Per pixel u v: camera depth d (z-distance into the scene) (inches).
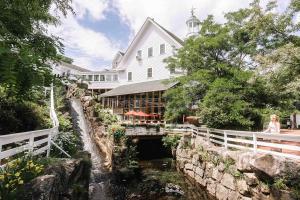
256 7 402.9
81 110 1151.6
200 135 679.1
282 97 552.1
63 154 414.9
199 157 551.8
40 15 176.9
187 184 562.9
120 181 570.3
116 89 1272.1
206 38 611.2
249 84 540.7
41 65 118.3
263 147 446.6
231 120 537.3
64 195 251.8
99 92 1529.3
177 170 691.4
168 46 1117.7
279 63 347.6
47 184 193.8
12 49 108.7
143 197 473.7
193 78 611.5
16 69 98.4
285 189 290.0
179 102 653.9
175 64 716.7
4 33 114.7
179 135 783.1
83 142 859.4
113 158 653.9
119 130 707.4
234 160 408.2
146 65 1218.6
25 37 159.2
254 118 572.4
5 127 426.3
